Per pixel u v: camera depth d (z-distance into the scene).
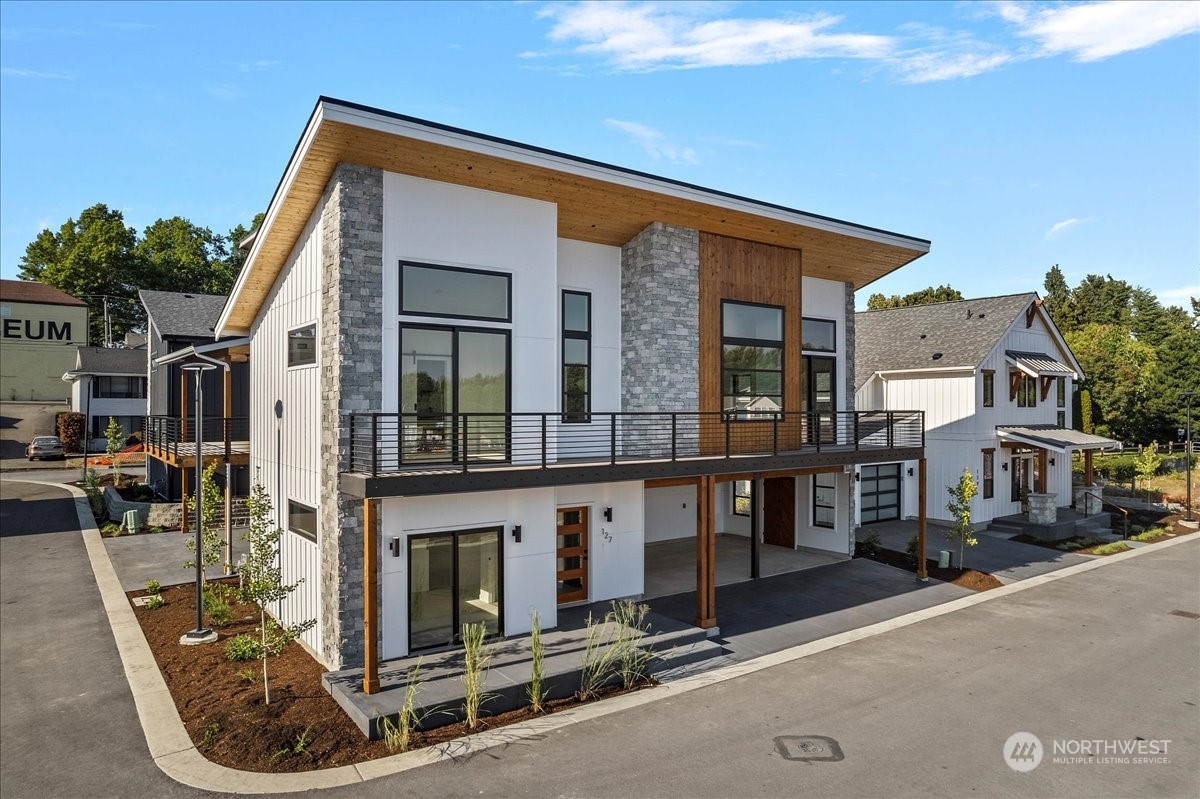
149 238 65.19
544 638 10.90
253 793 6.79
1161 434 45.16
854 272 17.73
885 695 9.25
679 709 8.78
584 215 12.92
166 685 9.39
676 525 19.33
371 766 7.28
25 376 47.03
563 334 13.75
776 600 13.85
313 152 9.61
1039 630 12.09
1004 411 23.66
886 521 23.55
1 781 7.05
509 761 7.40
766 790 6.84
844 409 18.09
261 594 9.45
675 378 13.87
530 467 10.63
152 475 25.44
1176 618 12.84
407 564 10.16
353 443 9.52
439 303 10.73
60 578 14.55
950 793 6.82
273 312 12.98
